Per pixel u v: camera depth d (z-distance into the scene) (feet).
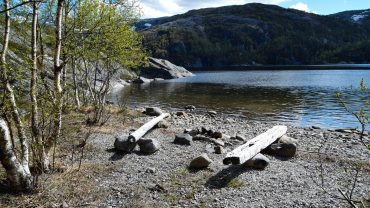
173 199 33.73
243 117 107.55
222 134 65.00
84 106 84.38
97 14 54.85
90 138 55.57
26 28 58.39
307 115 111.24
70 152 46.93
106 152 49.06
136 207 31.58
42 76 37.04
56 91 37.11
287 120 102.06
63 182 35.60
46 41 62.23
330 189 37.01
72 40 47.09
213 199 33.86
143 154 49.39
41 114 36.11
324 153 52.75
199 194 35.12
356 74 331.16
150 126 62.13
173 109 124.77
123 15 65.77
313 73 368.89
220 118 102.32
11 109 31.30
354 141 64.80
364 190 36.76
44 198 31.63
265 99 154.92
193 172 41.65
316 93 175.83
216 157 49.14
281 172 42.39
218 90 198.59
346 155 52.39
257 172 42.04
